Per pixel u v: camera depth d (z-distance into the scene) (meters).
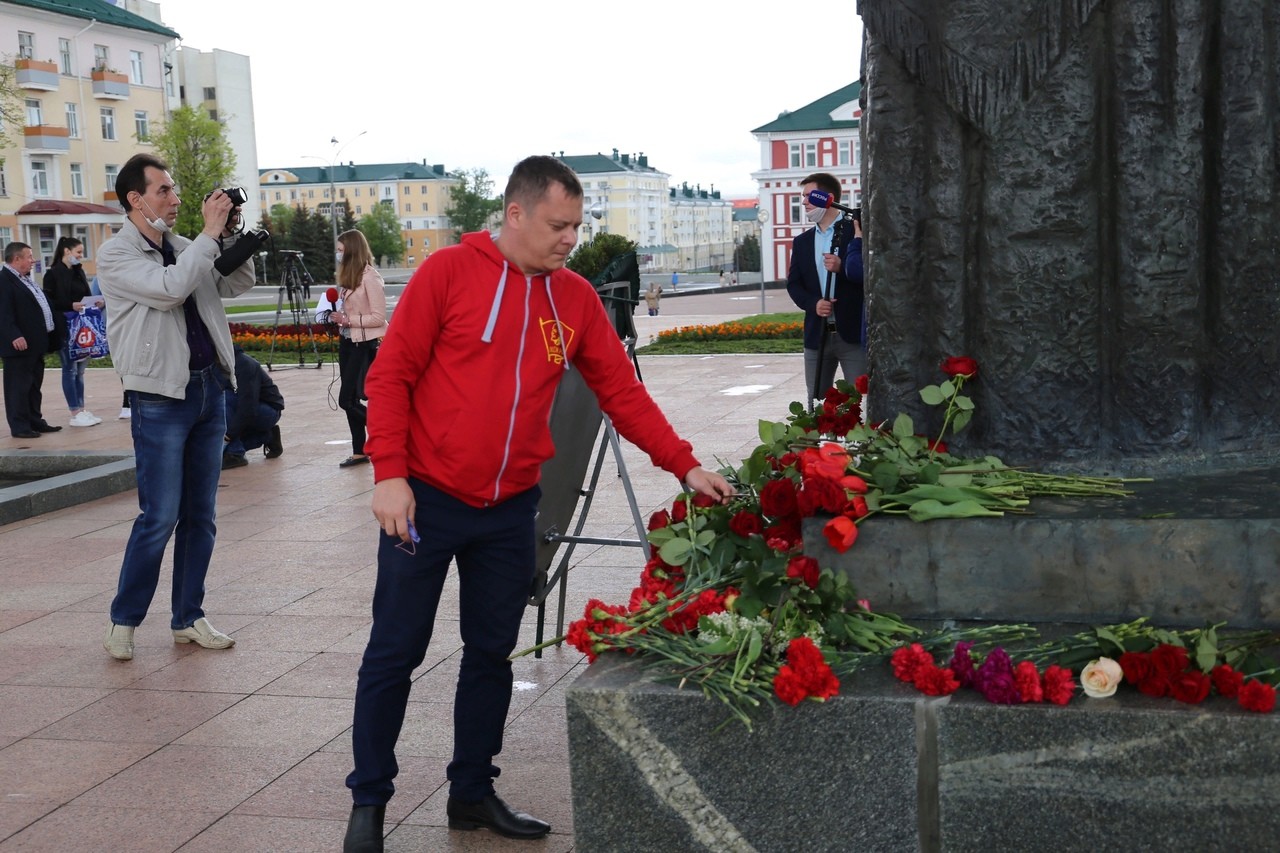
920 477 3.00
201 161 60.00
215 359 5.07
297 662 4.92
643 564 6.20
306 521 7.61
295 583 6.12
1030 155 3.15
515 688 4.53
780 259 78.75
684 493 3.35
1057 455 3.24
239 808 3.63
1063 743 2.49
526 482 3.30
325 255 81.75
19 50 58.28
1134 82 3.07
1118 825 2.49
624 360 3.39
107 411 14.11
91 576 6.43
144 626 5.47
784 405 12.15
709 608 2.89
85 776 3.89
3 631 5.46
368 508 7.96
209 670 4.85
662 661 2.81
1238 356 3.20
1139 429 3.21
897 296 3.38
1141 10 3.04
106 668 4.91
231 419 9.45
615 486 8.19
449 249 3.19
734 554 3.09
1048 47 3.09
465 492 3.21
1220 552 2.73
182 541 5.13
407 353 3.13
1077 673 2.64
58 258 13.63
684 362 18.03
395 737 3.34
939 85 3.19
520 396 3.18
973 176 3.24
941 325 3.31
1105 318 3.21
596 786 2.73
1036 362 3.22
